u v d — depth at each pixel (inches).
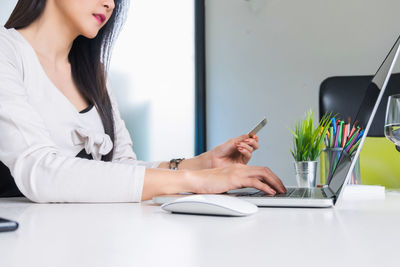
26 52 40.3
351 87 74.3
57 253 12.8
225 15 140.1
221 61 140.4
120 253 12.8
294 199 25.9
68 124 42.7
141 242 14.6
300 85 134.0
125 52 129.7
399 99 36.0
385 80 22.5
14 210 24.9
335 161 45.5
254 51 138.0
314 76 133.0
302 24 134.1
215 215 21.9
